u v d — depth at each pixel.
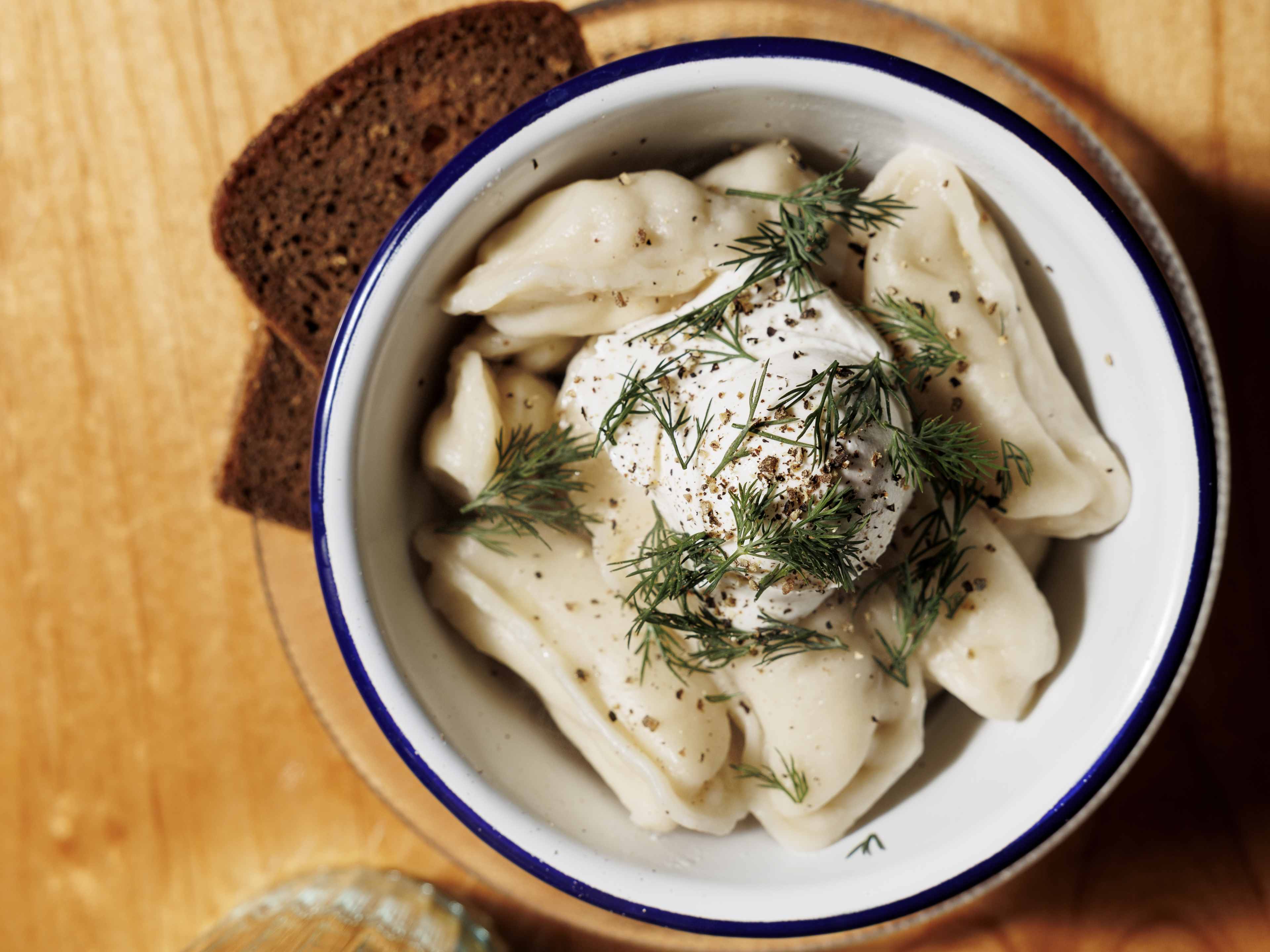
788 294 0.27
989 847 0.27
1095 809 0.35
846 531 0.26
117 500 0.36
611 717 0.28
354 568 0.26
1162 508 0.26
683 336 0.27
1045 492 0.27
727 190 0.27
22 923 0.37
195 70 0.35
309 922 0.35
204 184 0.35
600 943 0.36
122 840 0.37
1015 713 0.28
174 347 0.36
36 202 0.35
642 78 0.25
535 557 0.28
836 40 0.31
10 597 0.36
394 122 0.31
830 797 0.28
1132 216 0.31
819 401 0.26
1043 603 0.28
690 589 0.27
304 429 0.33
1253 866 0.34
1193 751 0.34
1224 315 0.33
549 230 0.27
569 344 0.29
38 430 0.36
